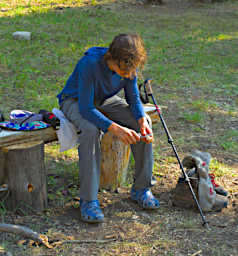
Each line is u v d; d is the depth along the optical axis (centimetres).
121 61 283
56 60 802
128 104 340
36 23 1081
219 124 544
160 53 895
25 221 310
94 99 327
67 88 332
